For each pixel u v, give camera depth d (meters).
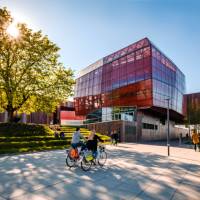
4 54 31.75
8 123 32.62
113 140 32.06
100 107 57.22
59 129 40.72
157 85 47.38
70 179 10.42
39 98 34.72
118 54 53.66
